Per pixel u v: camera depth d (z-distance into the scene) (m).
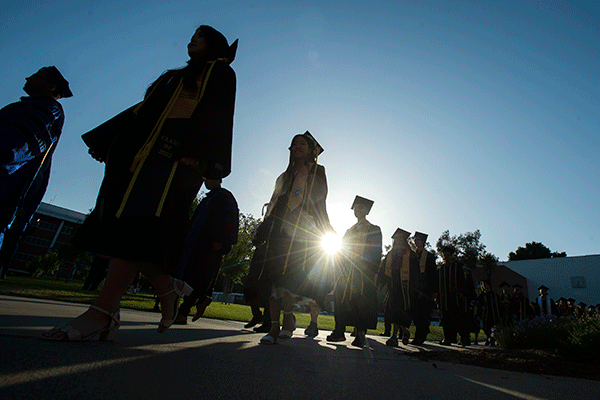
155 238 1.63
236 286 50.41
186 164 1.79
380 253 4.64
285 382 1.43
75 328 1.71
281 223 3.46
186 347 2.09
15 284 9.56
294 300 3.43
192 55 2.25
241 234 34.25
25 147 2.21
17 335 1.67
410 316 6.33
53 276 53.81
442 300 8.08
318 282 3.41
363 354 3.13
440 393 1.60
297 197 3.51
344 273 4.55
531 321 5.89
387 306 8.17
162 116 1.85
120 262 1.86
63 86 2.79
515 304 12.98
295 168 3.68
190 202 1.93
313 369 1.86
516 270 52.16
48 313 3.31
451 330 7.90
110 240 1.63
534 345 5.48
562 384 2.35
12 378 0.96
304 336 5.34
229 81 2.04
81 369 1.16
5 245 2.41
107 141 1.91
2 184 2.10
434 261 7.85
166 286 2.04
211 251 3.96
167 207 1.70
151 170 1.73
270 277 3.33
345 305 4.56
